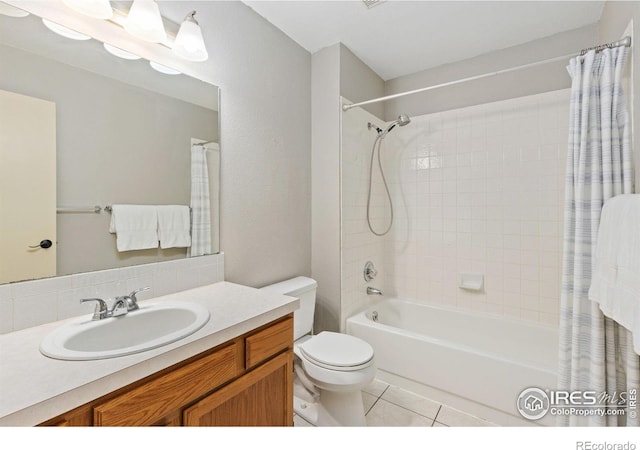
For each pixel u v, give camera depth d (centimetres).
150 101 126
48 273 97
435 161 241
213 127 150
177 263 134
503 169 212
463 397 168
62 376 65
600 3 166
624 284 96
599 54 133
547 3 167
